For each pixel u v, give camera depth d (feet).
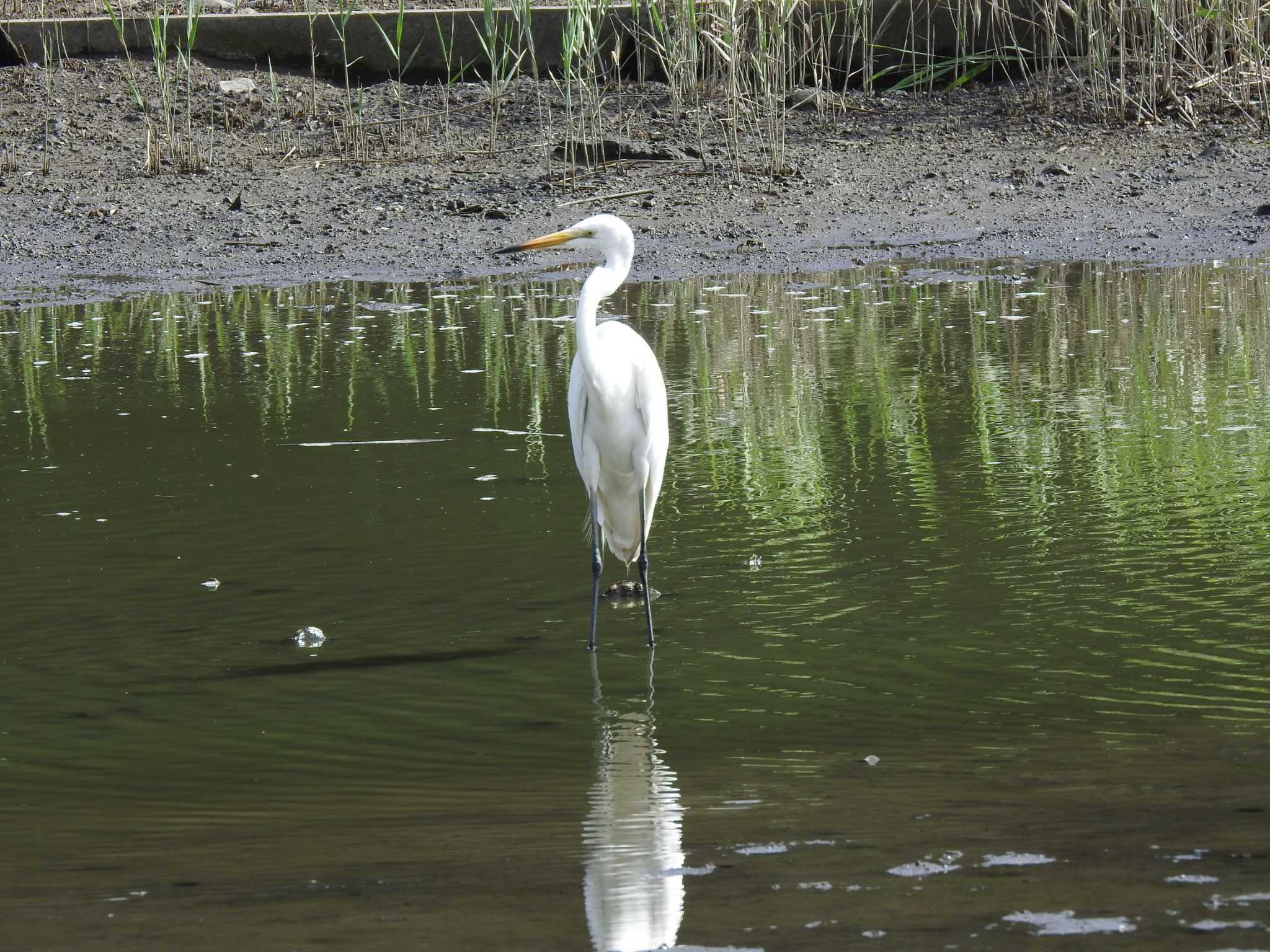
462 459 40.50
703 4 85.71
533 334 56.59
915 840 17.53
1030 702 23.09
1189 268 64.34
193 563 32.42
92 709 24.23
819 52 89.86
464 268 69.67
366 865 17.53
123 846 18.49
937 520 33.91
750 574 30.78
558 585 30.73
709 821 18.63
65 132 84.99
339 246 72.59
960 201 75.82
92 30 91.81
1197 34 85.51
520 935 15.38
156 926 15.89
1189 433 40.40
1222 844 17.01
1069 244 69.87
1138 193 75.31
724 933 15.19
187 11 94.32
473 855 17.74
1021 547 31.68
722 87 86.58
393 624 28.43
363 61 92.38
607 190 78.13
